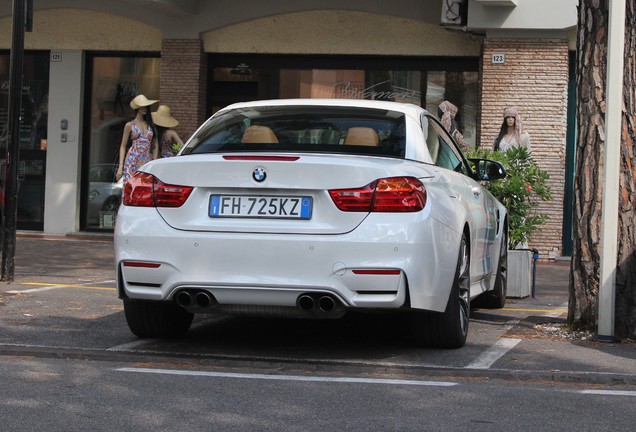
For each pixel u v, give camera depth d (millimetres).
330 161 8305
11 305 11938
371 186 8242
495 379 8141
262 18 24812
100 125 26094
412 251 8188
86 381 7609
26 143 26359
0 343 9250
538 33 22625
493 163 11906
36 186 26359
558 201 22719
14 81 14281
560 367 8570
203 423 6316
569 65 23094
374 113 9633
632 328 10211
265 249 8281
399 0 23875
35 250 21203
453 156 10766
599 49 10414
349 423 6391
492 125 22859
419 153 9203
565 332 10570
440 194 8828
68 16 25859
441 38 23812
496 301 13070
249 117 9742
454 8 22766
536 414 6762
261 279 8289
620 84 9898
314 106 9844
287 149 9156
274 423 6348
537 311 12992
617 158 9938
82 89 25953
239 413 6613
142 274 8602
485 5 22375
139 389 7340
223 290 8406
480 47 23547
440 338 9273
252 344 9672
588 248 10555
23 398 6941
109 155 26094
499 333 10656
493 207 12016
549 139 22672
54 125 26062
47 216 26125
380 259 8156
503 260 13141
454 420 6535
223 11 24812
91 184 26188
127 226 8680
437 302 8664
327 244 8188
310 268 8219
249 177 8367
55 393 7133
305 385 7617
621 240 10250
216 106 25438
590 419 6637
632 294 10227
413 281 8219
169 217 8570
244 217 8398
